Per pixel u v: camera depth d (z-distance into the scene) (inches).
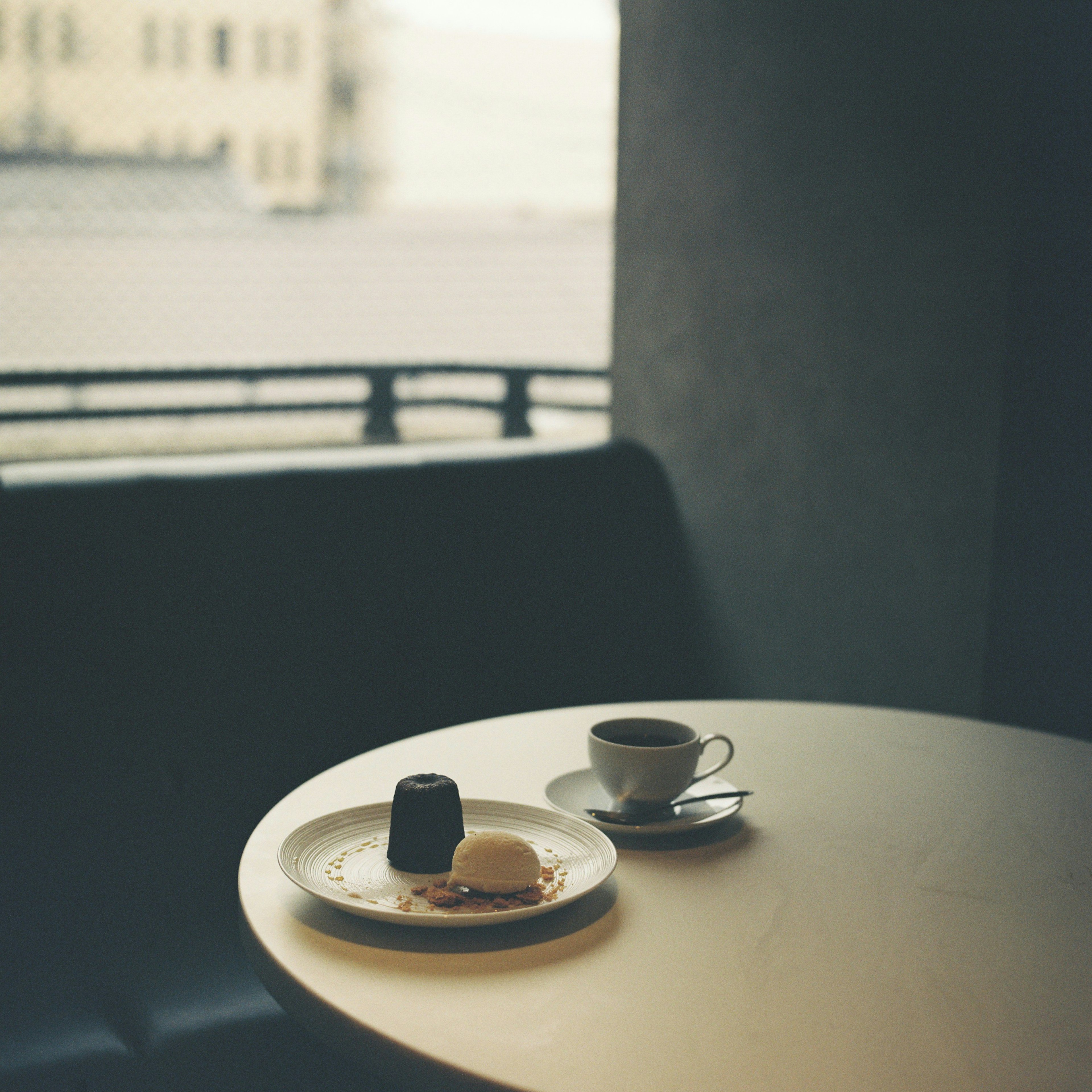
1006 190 73.8
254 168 646.5
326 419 269.0
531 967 43.3
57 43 592.7
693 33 98.0
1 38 586.2
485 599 87.2
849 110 82.6
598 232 613.0
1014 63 73.0
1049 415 75.1
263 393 312.3
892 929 45.5
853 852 50.1
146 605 74.9
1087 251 75.0
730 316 95.5
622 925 45.4
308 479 81.3
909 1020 41.4
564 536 93.2
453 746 58.4
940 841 51.0
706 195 97.5
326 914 45.7
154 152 617.6
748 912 46.3
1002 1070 39.8
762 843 50.6
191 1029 59.6
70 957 64.3
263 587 78.2
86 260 524.4
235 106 637.3
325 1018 41.7
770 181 90.2
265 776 76.8
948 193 77.0
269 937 44.4
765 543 93.2
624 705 64.3
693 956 43.9
